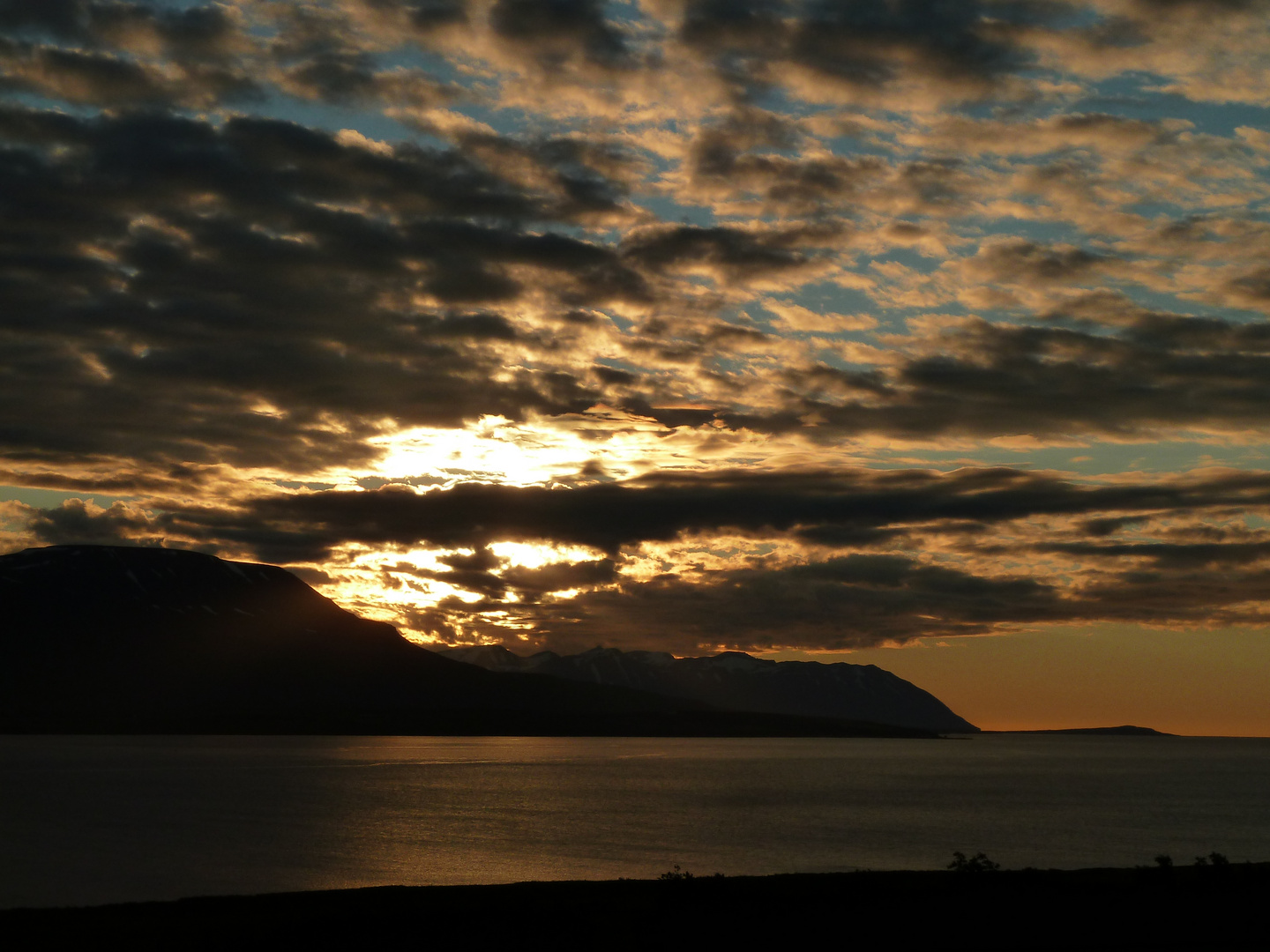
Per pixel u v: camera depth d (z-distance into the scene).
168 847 103.56
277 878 83.62
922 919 43.84
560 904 45.06
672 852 100.31
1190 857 101.38
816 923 43.09
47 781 194.62
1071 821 139.12
